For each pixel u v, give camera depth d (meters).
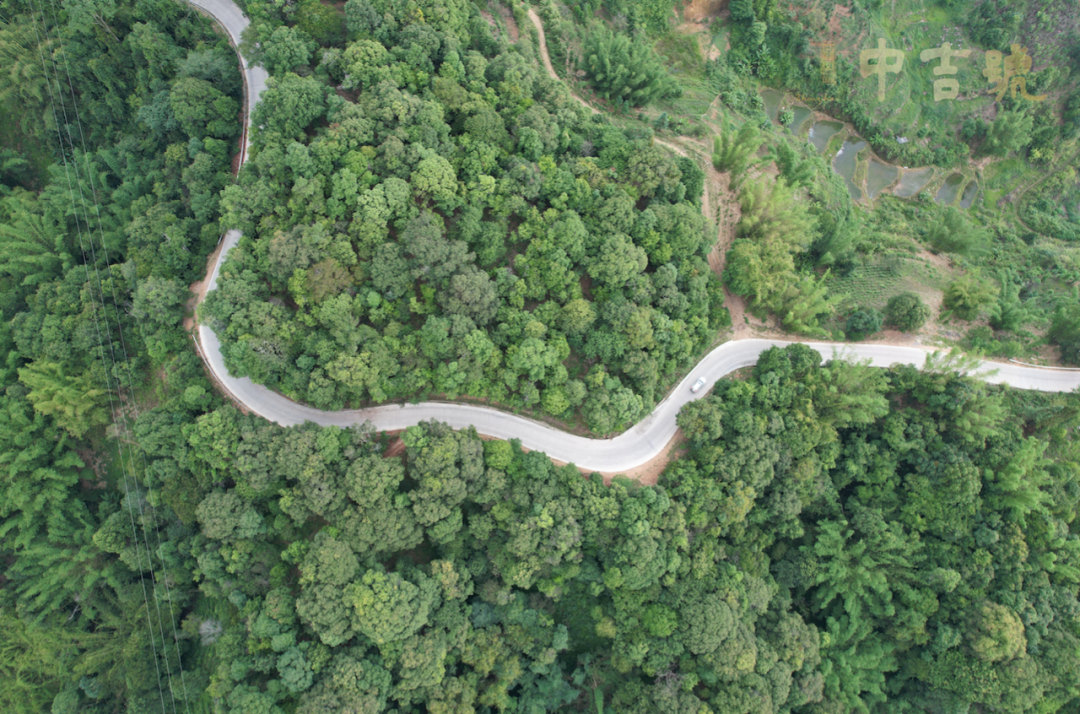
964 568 76.31
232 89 71.94
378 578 61.22
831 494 78.44
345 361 62.50
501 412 73.88
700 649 66.88
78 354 68.75
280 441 62.53
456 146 69.94
